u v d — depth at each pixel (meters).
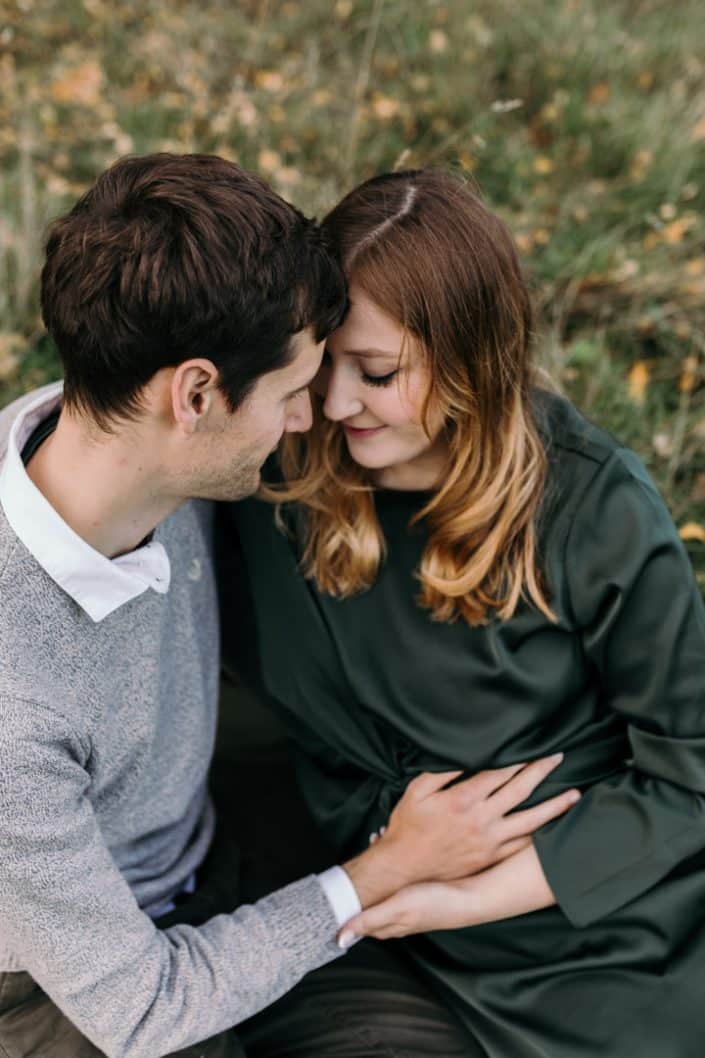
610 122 3.15
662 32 3.63
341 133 2.98
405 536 1.52
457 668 1.51
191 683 1.50
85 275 1.11
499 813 1.49
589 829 1.50
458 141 3.02
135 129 2.95
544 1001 1.49
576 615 1.46
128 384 1.14
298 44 3.44
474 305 1.32
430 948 1.59
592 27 3.49
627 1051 1.45
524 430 1.42
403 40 3.40
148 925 1.30
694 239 2.78
